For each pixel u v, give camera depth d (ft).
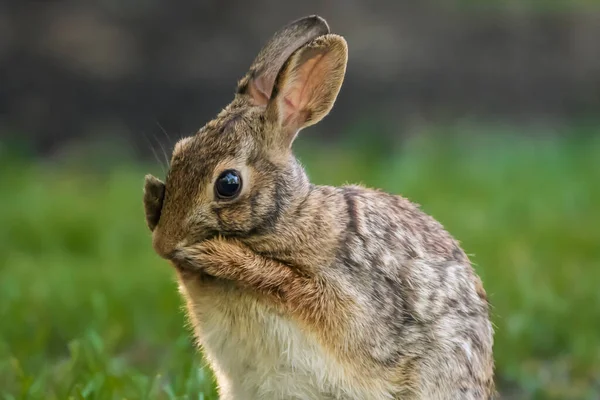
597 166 67.97
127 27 80.18
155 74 78.38
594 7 88.33
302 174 24.75
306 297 23.81
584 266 46.73
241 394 24.75
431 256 25.68
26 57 77.71
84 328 37.32
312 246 24.11
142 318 39.19
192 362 29.50
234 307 23.84
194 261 23.24
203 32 80.79
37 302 40.57
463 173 64.80
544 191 60.64
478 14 85.35
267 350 23.93
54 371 31.50
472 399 25.45
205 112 77.71
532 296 41.14
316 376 24.04
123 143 73.97
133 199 58.39
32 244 51.21
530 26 84.89
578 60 84.07
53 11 79.97
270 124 24.30
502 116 81.10
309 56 25.48
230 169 23.48
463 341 25.38
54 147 75.36
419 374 24.82
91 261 48.26
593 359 37.27
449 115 79.66
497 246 48.42
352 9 84.28
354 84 79.97
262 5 82.79
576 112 82.07
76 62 78.18
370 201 25.82
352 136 75.46
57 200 57.21
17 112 76.43
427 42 82.99
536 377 36.19
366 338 24.30
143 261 47.29
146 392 28.76
